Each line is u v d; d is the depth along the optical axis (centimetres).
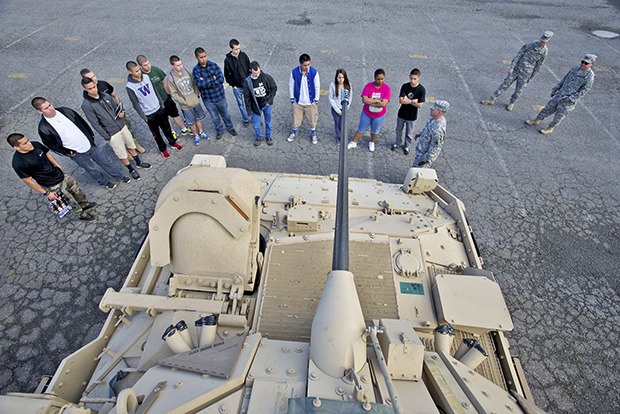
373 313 373
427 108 1005
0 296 575
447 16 1512
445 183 787
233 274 378
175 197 354
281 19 1437
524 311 575
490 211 730
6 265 616
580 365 517
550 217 721
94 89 642
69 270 612
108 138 693
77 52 1196
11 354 514
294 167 816
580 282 616
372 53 1236
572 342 541
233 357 266
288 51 1226
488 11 1564
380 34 1355
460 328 382
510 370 373
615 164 849
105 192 749
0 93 1005
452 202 516
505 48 1297
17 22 1373
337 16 1475
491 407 244
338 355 239
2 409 253
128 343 380
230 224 360
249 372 252
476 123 962
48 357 513
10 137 547
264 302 377
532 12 1563
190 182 361
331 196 523
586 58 810
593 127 962
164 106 773
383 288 395
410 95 757
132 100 719
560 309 579
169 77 757
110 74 1091
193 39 1278
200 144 873
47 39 1263
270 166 816
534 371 509
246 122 928
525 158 859
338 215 311
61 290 586
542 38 888
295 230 454
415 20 1467
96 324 549
